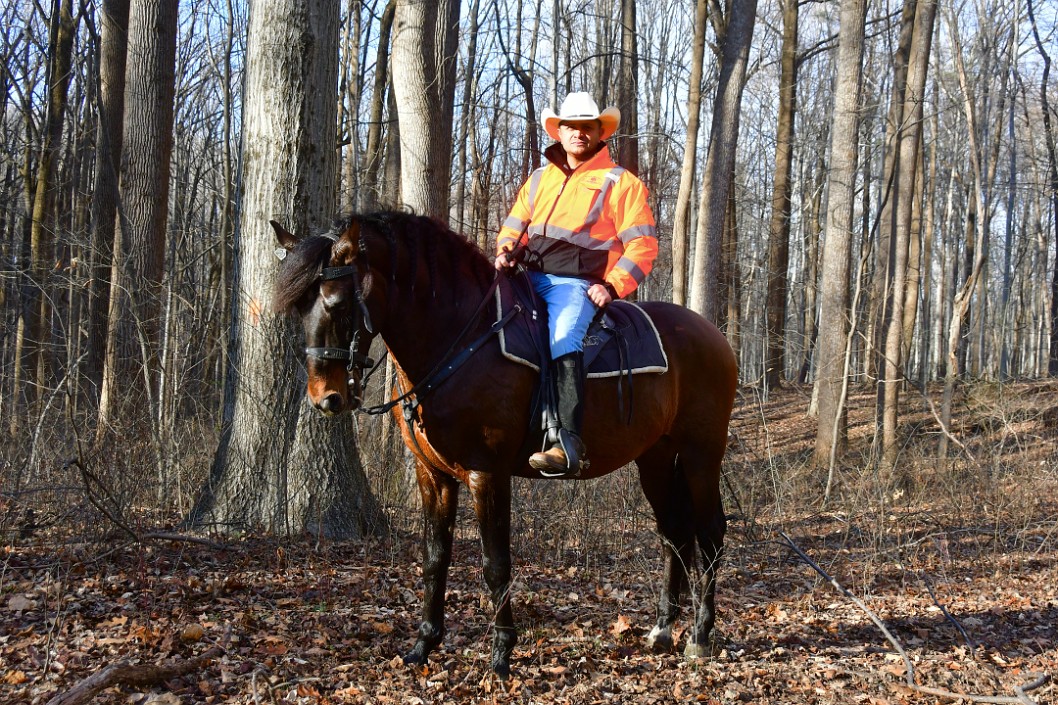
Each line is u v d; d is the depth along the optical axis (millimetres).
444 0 8906
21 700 3623
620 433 4359
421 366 3955
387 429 8086
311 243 3645
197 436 7898
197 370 9141
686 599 5074
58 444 6750
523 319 4121
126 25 12133
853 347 19766
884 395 12883
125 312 8930
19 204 17141
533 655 4461
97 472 6316
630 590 6000
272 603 5035
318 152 6539
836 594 6270
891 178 14352
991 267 39625
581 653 4555
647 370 4418
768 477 10102
